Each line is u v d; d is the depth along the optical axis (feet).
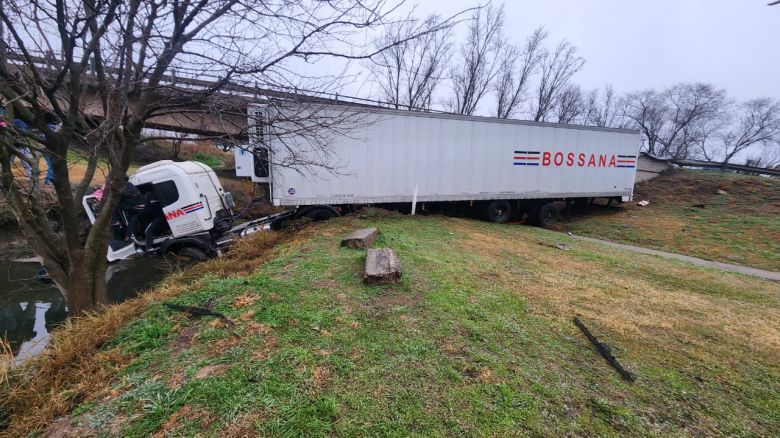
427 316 11.71
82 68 10.68
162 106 12.09
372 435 6.53
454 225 32.32
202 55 11.18
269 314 11.12
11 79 10.03
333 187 29.43
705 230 39.37
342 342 9.71
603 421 7.48
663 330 12.62
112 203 13.75
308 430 6.53
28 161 12.28
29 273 24.82
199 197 24.07
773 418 8.13
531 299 14.42
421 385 8.09
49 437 6.59
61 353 9.12
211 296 12.51
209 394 7.39
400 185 32.24
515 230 34.40
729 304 16.66
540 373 9.04
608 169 44.19
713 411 8.23
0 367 8.55
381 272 14.19
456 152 34.24
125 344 9.73
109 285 21.72
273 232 26.61
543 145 38.96
